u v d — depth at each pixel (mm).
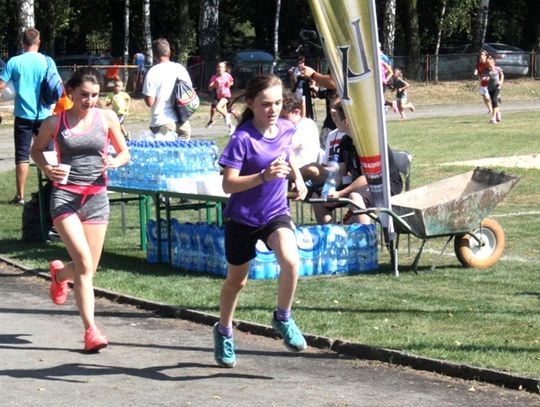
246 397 7309
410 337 8656
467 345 8359
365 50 11062
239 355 8461
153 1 68125
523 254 12961
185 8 58188
